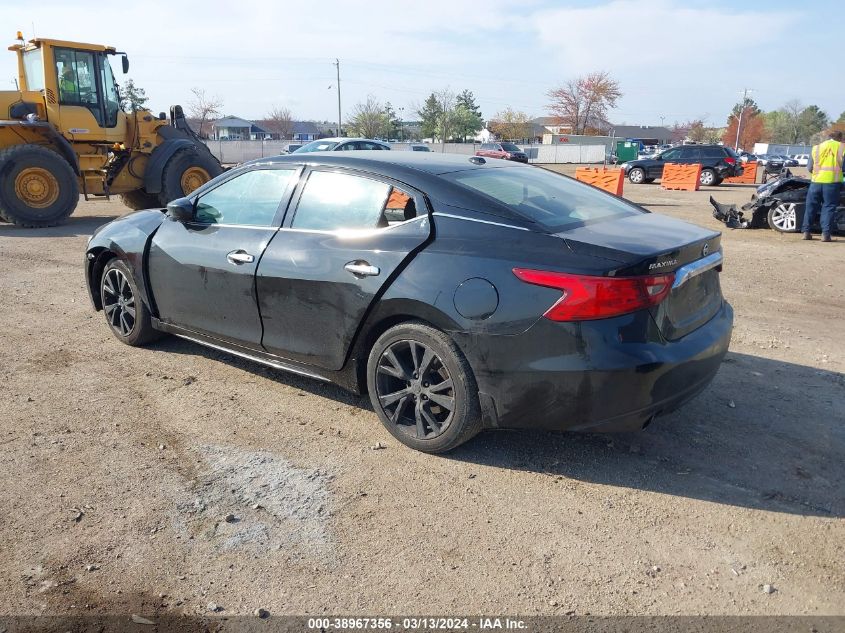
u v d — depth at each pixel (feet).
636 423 10.65
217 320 14.70
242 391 14.80
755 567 9.16
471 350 10.89
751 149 315.78
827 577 8.98
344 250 12.36
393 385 12.50
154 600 8.45
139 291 16.35
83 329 19.08
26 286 24.27
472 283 10.84
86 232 38.42
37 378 15.40
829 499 10.82
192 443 12.42
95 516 10.12
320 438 12.66
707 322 11.85
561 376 10.30
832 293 24.50
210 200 15.19
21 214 38.88
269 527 9.92
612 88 258.98
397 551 9.41
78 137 41.37
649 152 230.48
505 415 10.96
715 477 11.41
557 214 11.83
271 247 13.42
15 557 9.18
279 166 14.14
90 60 41.27
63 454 11.94
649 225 12.12
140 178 44.32
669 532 9.91
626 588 8.73
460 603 8.43
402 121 244.01
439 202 11.79
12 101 40.11
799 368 16.51
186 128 47.85
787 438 12.81
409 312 11.49
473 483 11.13
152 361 16.58
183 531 9.80
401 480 11.21
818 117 380.37
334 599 8.49
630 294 10.09
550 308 10.23
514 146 149.89
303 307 12.91
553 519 10.17
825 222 36.04
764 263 30.01
